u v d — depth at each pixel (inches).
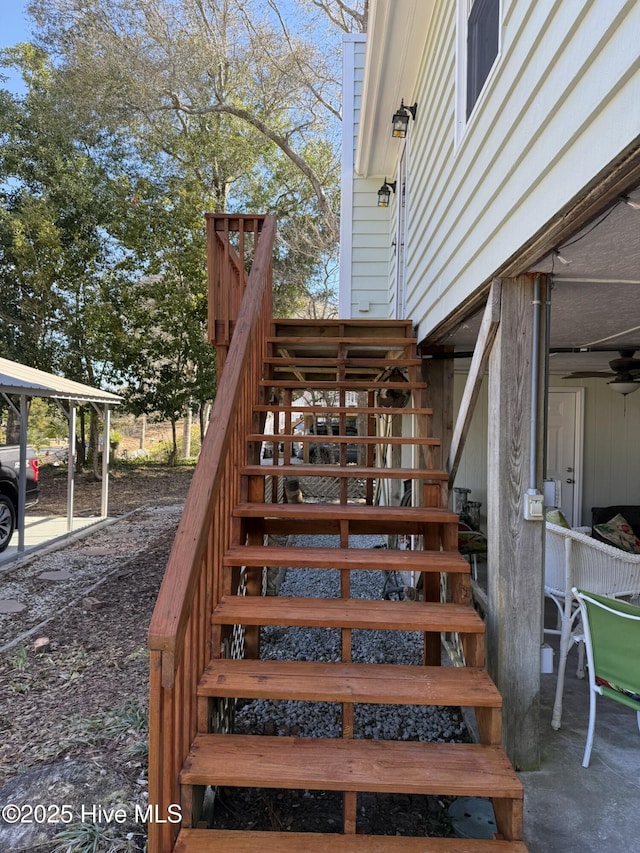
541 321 88.4
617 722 102.1
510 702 87.0
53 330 502.6
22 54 487.2
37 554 250.4
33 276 462.0
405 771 64.7
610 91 50.6
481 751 69.3
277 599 89.1
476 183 98.7
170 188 504.1
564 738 96.5
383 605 87.2
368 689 72.2
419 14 152.5
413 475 108.7
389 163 249.4
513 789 62.1
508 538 88.0
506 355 88.1
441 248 133.7
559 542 109.7
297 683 73.8
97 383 519.5
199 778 63.6
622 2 48.0
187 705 68.1
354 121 263.7
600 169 52.9
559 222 65.4
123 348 503.8
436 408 177.9
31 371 289.9
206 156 502.0
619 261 80.7
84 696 117.0
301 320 173.0
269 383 139.3
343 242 265.0
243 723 108.9
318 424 472.7
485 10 101.0
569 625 103.7
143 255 504.7
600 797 80.6
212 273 146.6
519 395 88.0
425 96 161.9
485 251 93.8
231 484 99.0
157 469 591.8
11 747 96.8
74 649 143.6
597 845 71.3
